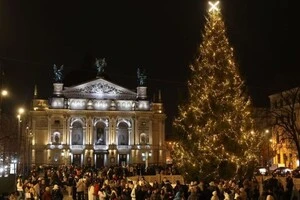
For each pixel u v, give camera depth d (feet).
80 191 163.22
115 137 527.81
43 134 508.53
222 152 133.49
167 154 545.44
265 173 213.05
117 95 536.42
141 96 542.16
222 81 137.49
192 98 140.56
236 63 142.51
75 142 520.42
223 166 134.10
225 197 101.19
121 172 253.85
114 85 536.01
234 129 134.51
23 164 309.01
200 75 140.26
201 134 136.05
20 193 149.07
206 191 107.86
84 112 521.65
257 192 110.63
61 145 508.94
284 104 318.65
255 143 138.21
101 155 525.34
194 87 140.97
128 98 538.88
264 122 297.94
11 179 223.30
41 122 510.17
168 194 112.98
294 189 112.98
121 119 534.37
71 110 517.14
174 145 147.23
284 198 114.73
